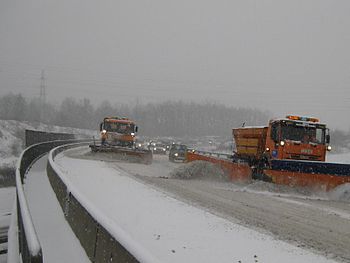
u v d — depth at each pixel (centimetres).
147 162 3322
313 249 859
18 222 963
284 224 1094
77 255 823
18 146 5747
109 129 3506
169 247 830
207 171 2145
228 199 1496
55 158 2695
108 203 1266
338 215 1275
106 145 3406
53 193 1537
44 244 890
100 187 1580
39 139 3375
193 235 927
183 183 1948
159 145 5619
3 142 5722
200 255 784
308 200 1622
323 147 1978
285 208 1363
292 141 1947
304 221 1150
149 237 902
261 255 797
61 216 1162
